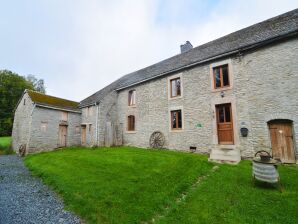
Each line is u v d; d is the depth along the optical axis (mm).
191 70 11258
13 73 32875
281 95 7734
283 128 7719
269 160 5184
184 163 7629
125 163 8406
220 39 12352
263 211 3844
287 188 4965
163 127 12359
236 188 5027
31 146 14703
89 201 4539
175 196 4773
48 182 6684
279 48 8023
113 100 16891
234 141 8852
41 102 15680
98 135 15703
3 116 29250
